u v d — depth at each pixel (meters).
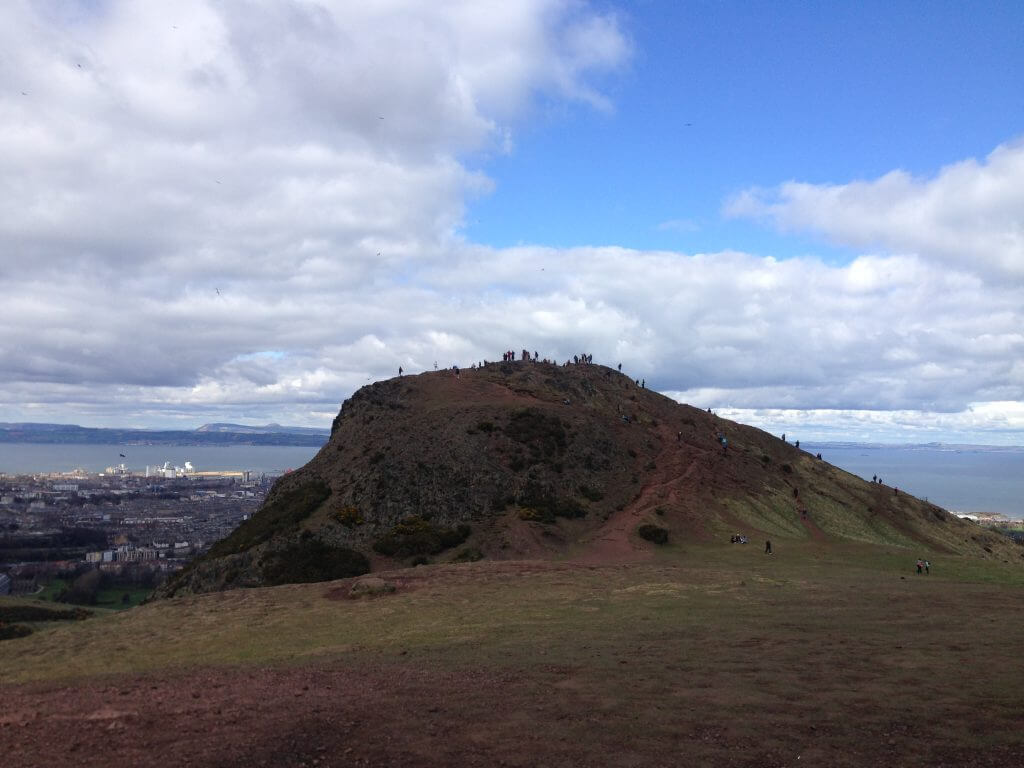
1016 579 46.12
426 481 69.56
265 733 14.10
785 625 26.48
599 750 12.87
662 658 20.84
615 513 70.44
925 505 94.56
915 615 28.17
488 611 32.81
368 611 34.16
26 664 28.61
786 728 13.95
